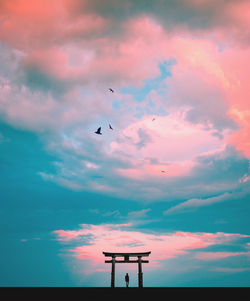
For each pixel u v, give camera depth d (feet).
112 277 118.93
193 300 68.13
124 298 73.67
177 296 79.97
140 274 119.55
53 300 68.18
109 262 120.47
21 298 74.08
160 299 70.59
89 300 67.87
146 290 110.73
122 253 121.80
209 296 80.28
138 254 120.98
